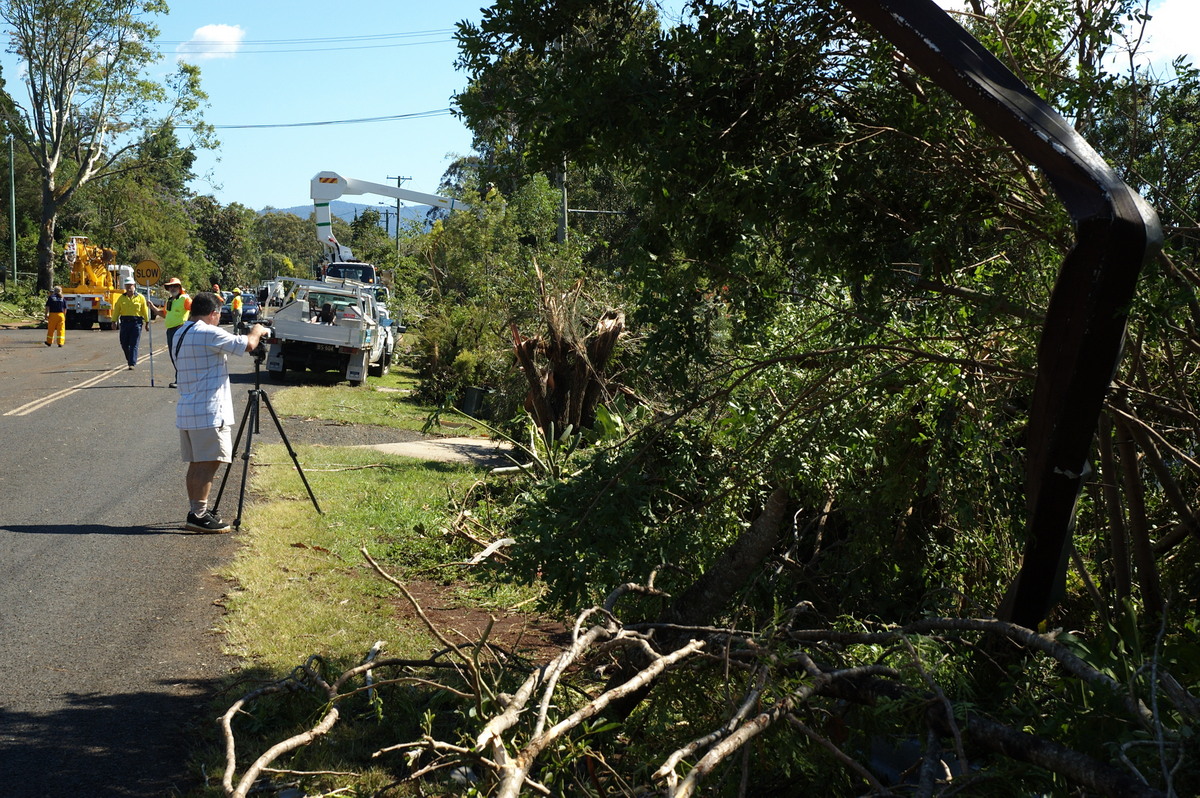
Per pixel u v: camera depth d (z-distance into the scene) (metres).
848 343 3.94
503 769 2.52
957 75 2.97
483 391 17.06
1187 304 3.09
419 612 3.38
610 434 6.20
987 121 2.98
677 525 4.43
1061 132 2.84
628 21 3.71
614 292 12.68
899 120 3.52
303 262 137.50
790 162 3.33
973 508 4.36
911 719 3.03
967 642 3.57
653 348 3.86
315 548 7.96
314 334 20.95
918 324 3.88
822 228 3.49
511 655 4.49
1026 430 4.02
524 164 3.93
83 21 48.31
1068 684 3.09
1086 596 4.50
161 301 51.38
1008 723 3.25
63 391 17.75
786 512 5.47
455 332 19.00
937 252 3.57
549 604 4.23
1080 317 2.82
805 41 3.48
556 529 4.23
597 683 4.67
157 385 19.55
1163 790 2.44
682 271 3.81
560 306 11.24
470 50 3.80
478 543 7.51
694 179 3.54
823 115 3.65
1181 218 3.56
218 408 8.30
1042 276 3.68
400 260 27.17
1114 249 2.69
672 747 3.52
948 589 4.12
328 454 12.63
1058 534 3.22
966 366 3.86
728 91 3.46
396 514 9.05
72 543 7.76
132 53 49.72
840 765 3.28
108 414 15.24
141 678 5.09
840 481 4.75
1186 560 4.35
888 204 3.58
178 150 52.72
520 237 22.75
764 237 3.70
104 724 4.50
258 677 5.07
